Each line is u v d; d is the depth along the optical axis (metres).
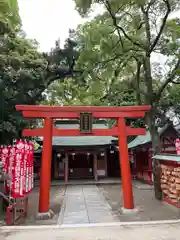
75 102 18.34
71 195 12.18
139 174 17.95
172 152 14.22
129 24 11.19
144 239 5.27
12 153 7.45
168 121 14.33
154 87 12.55
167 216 7.38
